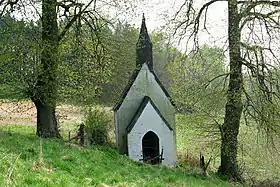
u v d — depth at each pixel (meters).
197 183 20.19
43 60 22.36
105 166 18.33
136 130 30.25
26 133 25.91
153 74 32.34
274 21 22.88
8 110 33.44
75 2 24.61
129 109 31.33
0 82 22.22
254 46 23.02
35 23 23.12
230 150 24.78
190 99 24.98
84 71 25.30
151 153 31.03
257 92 22.94
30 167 12.60
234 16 23.36
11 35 21.55
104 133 30.05
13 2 22.11
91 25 25.64
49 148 18.05
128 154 29.88
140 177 18.02
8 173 10.70
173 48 26.53
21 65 22.14
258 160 27.00
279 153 24.53
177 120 28.95
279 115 22.45
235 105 23.55
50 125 24.70
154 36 26.75
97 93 28.23
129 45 32.25
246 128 24.81
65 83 24.22
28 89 23.08
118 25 28.19
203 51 26.02
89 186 12.55
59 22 24.97
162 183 17.66
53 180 11.55
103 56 26.31
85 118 30.38
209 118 25.69
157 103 32.03
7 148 15.56
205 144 27.03
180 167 27.67
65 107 31.06
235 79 23.61
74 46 24.62
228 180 24.33
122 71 35.34
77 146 22.09
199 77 26.08
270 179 26.23
